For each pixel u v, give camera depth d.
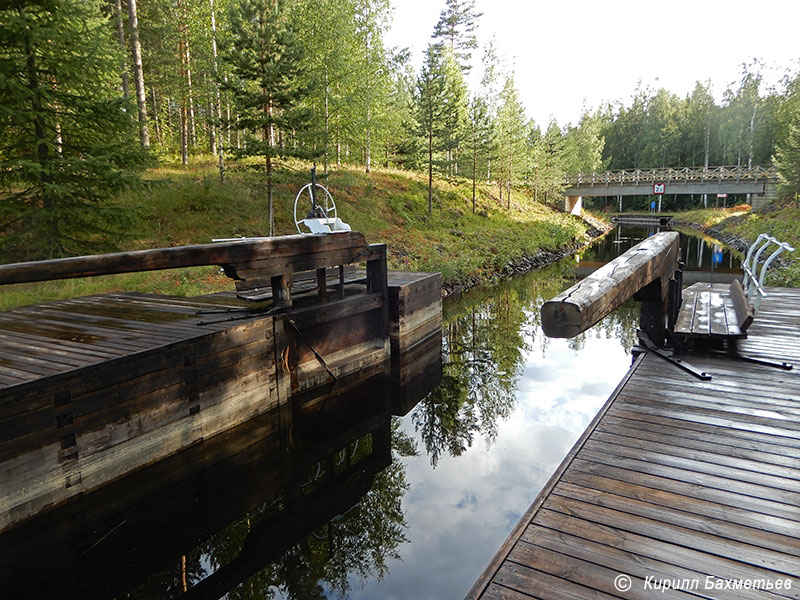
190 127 22.77
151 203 12.68
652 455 3.27
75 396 3.89
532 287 16.25
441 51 27.47
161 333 5.08
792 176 29.45
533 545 2.43
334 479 5.14
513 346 9.80
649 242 4.75
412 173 27.62
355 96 19.75
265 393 5.74
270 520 4.43
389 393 7.71
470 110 27.53
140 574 3.66
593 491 2.88
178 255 4.41
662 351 5.40
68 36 8.36
